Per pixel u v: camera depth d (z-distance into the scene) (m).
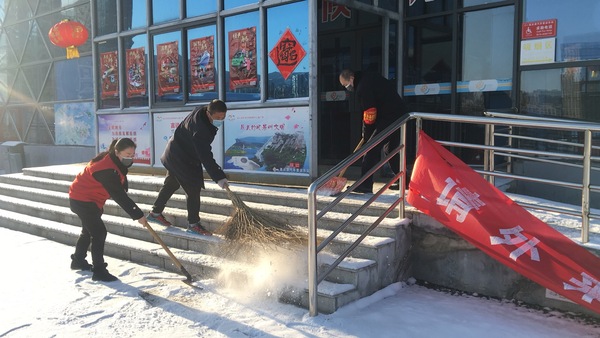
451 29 6.25
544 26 5.52
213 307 3.81
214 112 4.43
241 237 4.18
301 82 5.71
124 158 4.34
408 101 6.72
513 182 5.65
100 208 4.54
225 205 5.25
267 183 6.06
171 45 7.09
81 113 11.29
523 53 5.67
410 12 6.61
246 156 6.26
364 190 5.05
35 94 12.61
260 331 3.34
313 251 3.46
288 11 5.77
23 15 12.62
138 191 6.41
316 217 3.46
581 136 5.38
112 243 5.30
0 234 6.57
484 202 3.70
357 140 7.27
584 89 5.32
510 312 3.59
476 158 6.22
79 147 11.38
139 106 7.66
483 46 6.04
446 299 3.87
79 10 11.07
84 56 11.02
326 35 7.43
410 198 4.09
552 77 5.52
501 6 5.83
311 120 5.61
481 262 3.94
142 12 7.44
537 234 3.44
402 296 3.95
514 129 5.79
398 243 4.15
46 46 12.01
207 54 6.68
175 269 4.68
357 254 4.01
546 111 5.58
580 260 3.26
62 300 4.06
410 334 3.23
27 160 12.76
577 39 5.34
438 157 4.02
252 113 6.16
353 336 3.20
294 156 5.82
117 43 7.84
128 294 4.14
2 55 13.41
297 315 3.58
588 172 3.37
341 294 3.56
